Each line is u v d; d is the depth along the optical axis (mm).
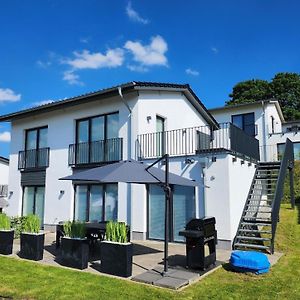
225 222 9508
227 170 9688
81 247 7180
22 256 8297
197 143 13758
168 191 6871
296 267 7258
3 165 26078
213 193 9836
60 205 14297
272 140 21125
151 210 11438
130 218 11711
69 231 7570
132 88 12000
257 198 11883
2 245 8828
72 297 5340
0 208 17312
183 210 10594
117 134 12922
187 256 7148
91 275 6590
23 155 16391
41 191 15586
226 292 5641
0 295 5473
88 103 13852
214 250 7551
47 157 15211
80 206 13773
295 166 17938
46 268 7180
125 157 12328
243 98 37438
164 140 12617
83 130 14180
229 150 9789
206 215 9859
